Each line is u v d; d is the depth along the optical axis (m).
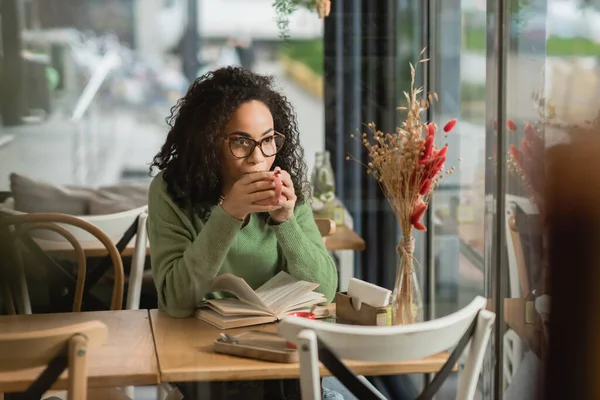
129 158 3.04
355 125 3.12
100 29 3.00
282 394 1.63
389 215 3.05
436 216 2.38
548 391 0.90
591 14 1.60
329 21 3.08
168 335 1.60
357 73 3.07
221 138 1.74
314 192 2.83
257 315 1.65
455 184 2.26
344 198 3.10
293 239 1.75
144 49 3.09
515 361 1.80
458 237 2.24
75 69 2.96
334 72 3.12
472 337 1.41
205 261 1.64
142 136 3.08
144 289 2.20
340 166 3.14
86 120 2.97
